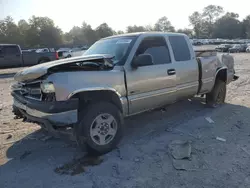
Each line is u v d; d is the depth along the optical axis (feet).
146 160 11.98
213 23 378.53
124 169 11.19
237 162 11.58
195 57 18.28
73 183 10.27
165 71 15.39
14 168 11.57
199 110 20.25
